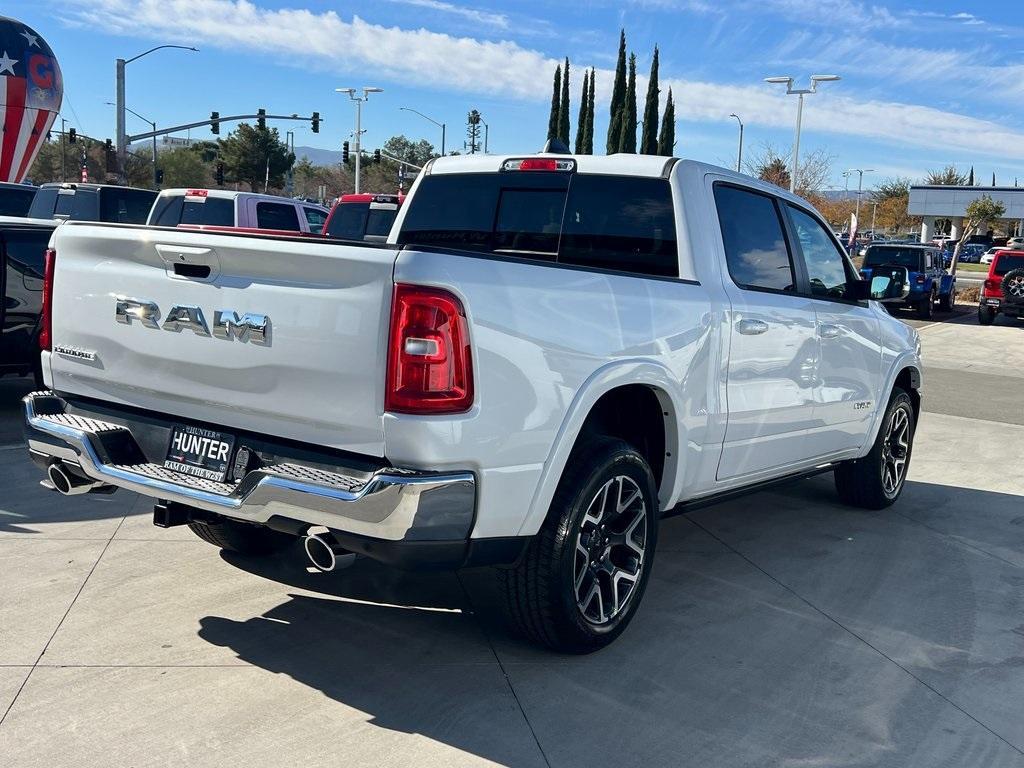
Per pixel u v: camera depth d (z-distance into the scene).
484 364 3.18
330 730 3.23
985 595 4.84
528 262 3.43
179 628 3.98
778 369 4.87
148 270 3.62
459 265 3.14
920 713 3.56
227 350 3.39
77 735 3.13
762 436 4.86
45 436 3.87
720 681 3.73
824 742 3.31
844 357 5.54
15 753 3.02
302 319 3.20
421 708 3.40
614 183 4.72
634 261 4.61
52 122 27.33
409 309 3.04
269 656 3.76
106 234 3.71
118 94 38.72
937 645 4.18
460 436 3.12
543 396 3.40
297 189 97.94
